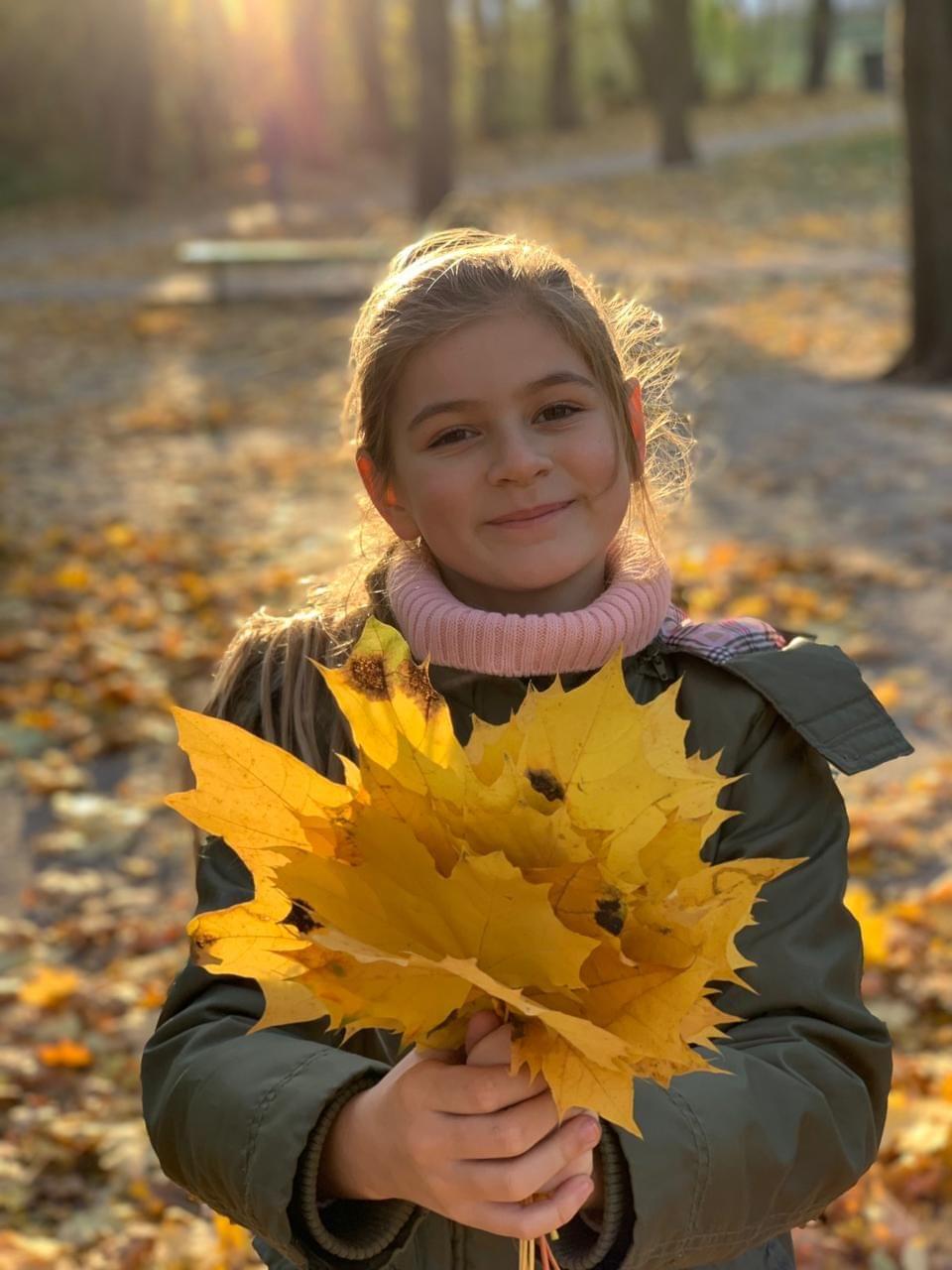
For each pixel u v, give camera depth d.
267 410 11.50
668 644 1.54
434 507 1.43
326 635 1.58
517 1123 1.13
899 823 4.55
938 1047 3.45
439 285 1.44
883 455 9.11
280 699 1.57
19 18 31.94
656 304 15.04
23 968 4.05
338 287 16.52
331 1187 1.31
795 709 1.48
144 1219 3.03
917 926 3.92
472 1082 1.11
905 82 11.09
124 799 5.04
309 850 1.06
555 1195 1.19
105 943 4.18
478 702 1.49
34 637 6.38
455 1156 1.14
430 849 1.04
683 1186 1.25
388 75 39.66
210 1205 1.41
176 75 33.88
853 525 7.72
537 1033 1.08
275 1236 1.29
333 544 7.76
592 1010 1.04
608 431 1.45
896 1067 3.31
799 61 59.31
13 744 5.40
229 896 1.49
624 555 1.55
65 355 14.21
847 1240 2.82
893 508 8.00
